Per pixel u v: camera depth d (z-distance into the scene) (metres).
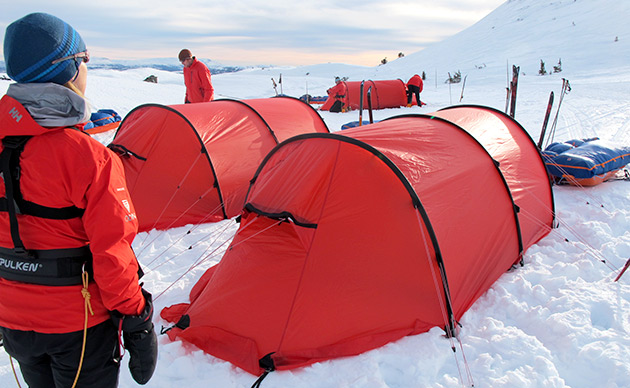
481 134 4.37
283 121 6.42
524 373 2.67
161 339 3.10
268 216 3.29
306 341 2.90
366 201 3.18
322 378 2.71
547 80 27.62
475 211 3.62
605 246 4.27
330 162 3.32
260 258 3.24
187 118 5.53
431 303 3.09
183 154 5.46
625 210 5.39
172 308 3.43
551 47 47.09
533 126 11.16
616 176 6.68
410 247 3.10
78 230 1.59
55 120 1.49
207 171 5.43
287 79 36.16
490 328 3.13
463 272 3.33
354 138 3.34
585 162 6.00
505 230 3.92
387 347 2.91
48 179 1.51
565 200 5.83
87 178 1.53
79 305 1.60
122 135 5.74
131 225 1.62
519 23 66.62
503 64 42.97
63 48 1.53
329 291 3.01
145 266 4.36
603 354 2.72
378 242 3.11
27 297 1.57
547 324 3.12
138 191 5.37
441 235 3.20
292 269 3.10
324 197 3.23
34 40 1.46
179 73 39.00
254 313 3.02
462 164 3.76
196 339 3.02
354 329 2.96
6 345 1.67
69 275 1.57
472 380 2.66
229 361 2.86
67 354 1.64
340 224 3.16
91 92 14.85
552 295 3.55
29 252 1.54
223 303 3.15
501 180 4.05
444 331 3.07
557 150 6.72
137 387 2.65
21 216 1.54
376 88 16.55
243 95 25.14
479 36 69.00
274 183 3.50
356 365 2.77
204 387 2.65
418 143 3.68
